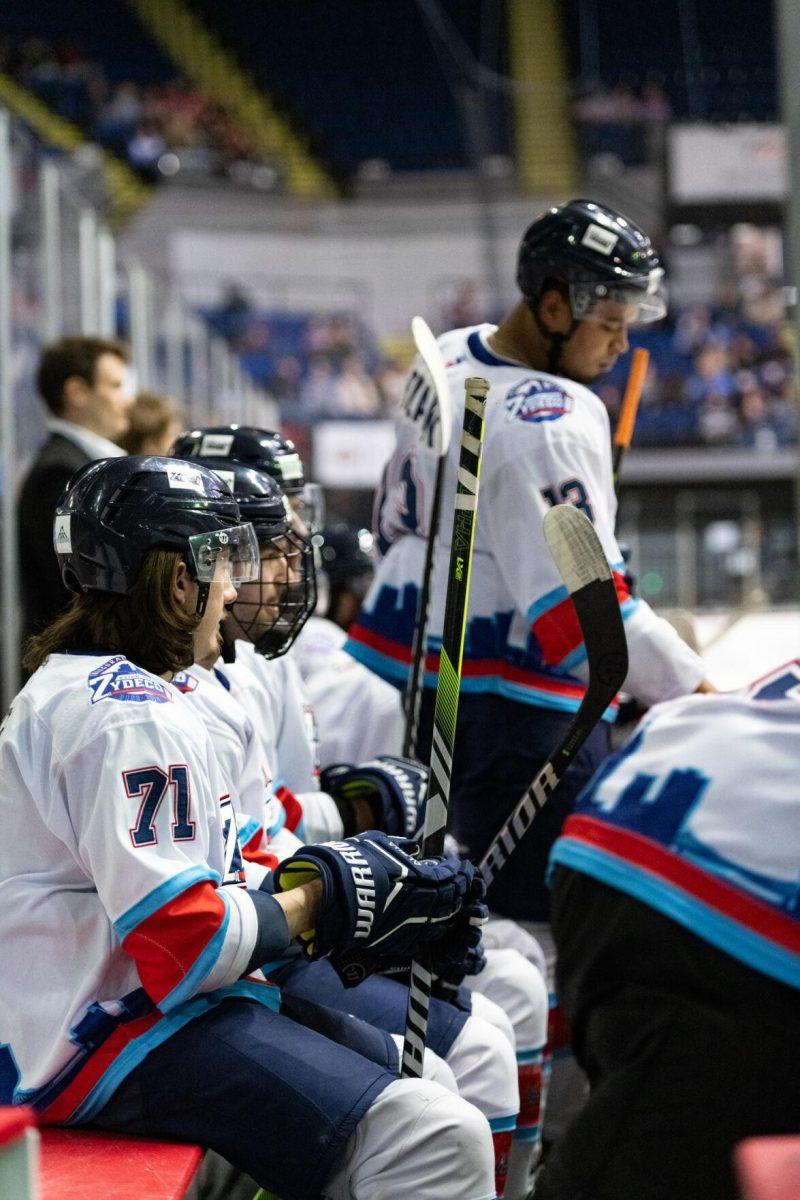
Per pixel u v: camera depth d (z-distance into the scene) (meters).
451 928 3.99
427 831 4.11
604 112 46.25
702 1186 2.79
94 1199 3.15
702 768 3.00
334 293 43.56
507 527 5.30
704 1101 2.82
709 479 39.31
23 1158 2.43
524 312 5.67
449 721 4.15
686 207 43.81
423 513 5.77
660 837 2.97
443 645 4.18
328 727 6.60
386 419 40.78
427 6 47.88
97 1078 3.57
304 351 41.94
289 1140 3.49
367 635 5.96
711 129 43.75
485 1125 3.66
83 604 3.93
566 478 5.26
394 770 5.24
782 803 2.89
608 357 5.71
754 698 3.08
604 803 3.10
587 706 4.02
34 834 3.67
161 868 3.47
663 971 2.91
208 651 4.00
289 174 44.00
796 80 7.43
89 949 3.62
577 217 5.45
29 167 12.04
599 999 3.03
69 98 40.91
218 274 42.62
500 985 5.00
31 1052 3.58
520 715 5.53
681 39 47.44
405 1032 3.93
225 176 43.09
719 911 2.86
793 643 13.60
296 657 6.86
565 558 3.90
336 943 3.74
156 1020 3.59
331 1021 4.14
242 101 45.38
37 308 12.03
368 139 46.47
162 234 42.22
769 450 39.22
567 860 3.09
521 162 45.31
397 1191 3.53
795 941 2.79
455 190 44.84
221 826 3.80
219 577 3.93
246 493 4.86
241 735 4.43
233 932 3.50
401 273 44.00
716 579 37.91
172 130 42.97
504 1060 4.46
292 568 4.97
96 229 14.19
